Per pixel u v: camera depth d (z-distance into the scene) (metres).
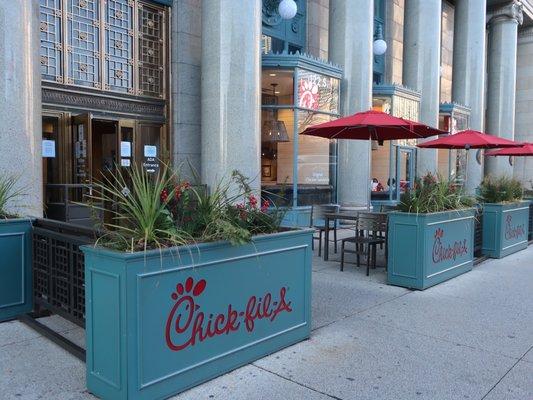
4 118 6.13
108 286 3.28
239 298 3.95
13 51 6.19
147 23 9.77
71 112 8.58
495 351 4.46
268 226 4.39
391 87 14.20
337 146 12.77
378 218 7.59
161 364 3.39
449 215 7.15
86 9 8.76
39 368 3.91
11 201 6.05
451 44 21.59
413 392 3.64
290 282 4.45
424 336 4.82
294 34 13.34
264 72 11.06
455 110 17.88
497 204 9.16
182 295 3.50
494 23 22.67
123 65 9.38
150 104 9.79
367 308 5.74
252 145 9.54
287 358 4.21
